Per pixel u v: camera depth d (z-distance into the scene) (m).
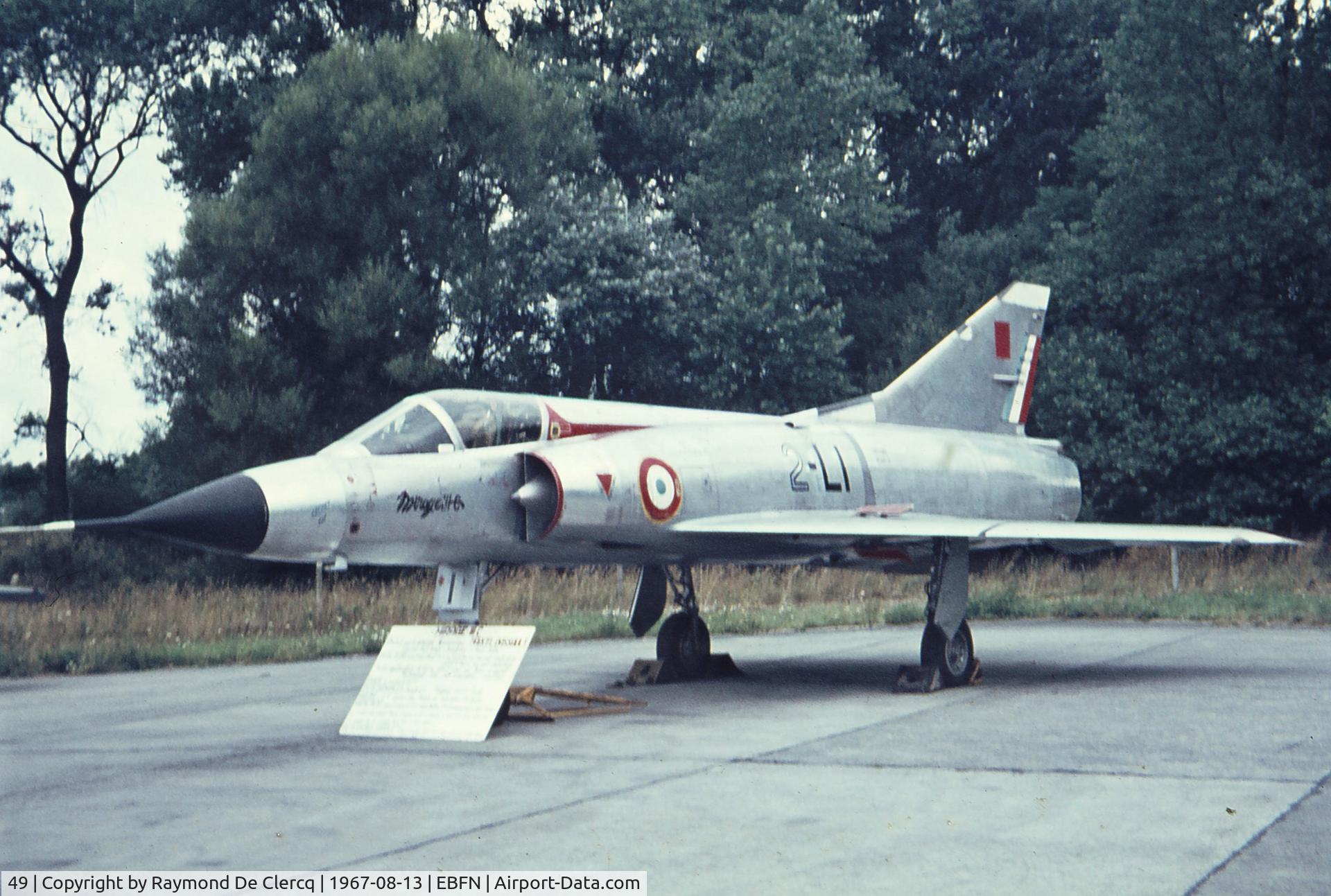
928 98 46.78
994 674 12.31
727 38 39.91
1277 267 29.97
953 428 14.80
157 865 5.52
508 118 31.89
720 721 9.44
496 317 33.09
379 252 30.52
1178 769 7.07
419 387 29.97
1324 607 18.81
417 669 9.44
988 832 5.73
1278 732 8.28
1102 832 5.67
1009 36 47.41
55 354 33.53
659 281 33.16
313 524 9.24
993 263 40.38
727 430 12.22
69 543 28.92
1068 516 15.26
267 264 30.16
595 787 6.98
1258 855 5.21
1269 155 31.27
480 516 10.27
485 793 6.88
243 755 8.36
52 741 9.15
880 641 16.56
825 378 34.88
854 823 5.96
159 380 33.41
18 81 31.91
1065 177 46.97
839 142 39.78
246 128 34.97
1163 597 22.38
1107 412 30.69
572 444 10.84
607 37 41.84
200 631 18.31
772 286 34.53
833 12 38.00
